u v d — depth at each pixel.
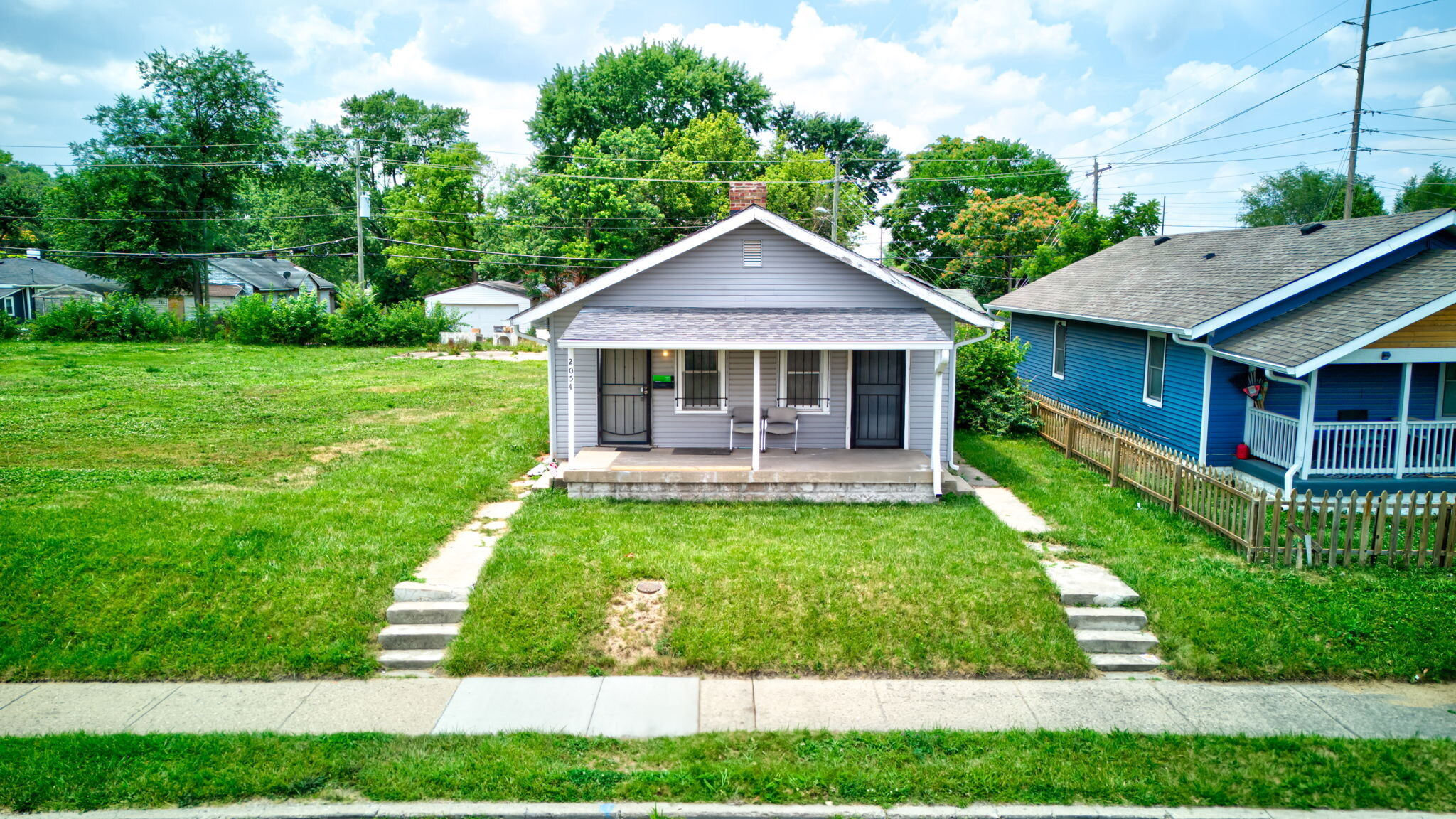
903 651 8.80
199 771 6.68
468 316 49.41
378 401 22.28
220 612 9.16
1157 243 22.56
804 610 9.37
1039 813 6.37
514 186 50.81
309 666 8.51
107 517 11.29
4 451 15.42
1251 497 10.82
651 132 51.31
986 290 43.50
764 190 15.16
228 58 45.47
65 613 9.06
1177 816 6.33
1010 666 8.66
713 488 13.56
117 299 39.91
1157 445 14.32
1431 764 6.95
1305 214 51.91
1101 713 7.86
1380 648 8.80
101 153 43.12
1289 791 6.61
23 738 7.13
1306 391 12.94
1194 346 15.15
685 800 6.48
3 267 46.88
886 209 55.94
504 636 8.97
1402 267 14.03
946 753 7.12
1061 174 50.66
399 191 62.31
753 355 15.28
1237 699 8.14
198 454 15.70
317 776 6.67
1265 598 9.70
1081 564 10.77
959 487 13.98
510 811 6.34
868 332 13.46
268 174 48.03
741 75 60.03
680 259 14.98
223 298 54.91
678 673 8.55
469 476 14.50
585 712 7.80
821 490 13.54
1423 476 13.30
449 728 7.52
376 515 12.00
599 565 10.31
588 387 15.45
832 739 7.32
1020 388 19.67
